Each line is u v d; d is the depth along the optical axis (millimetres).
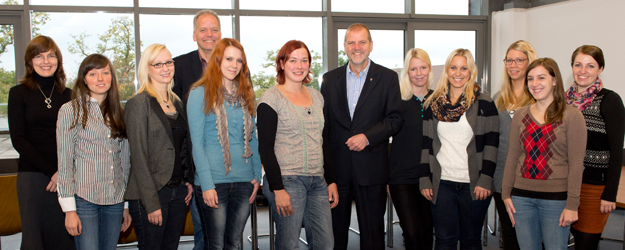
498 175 2414
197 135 2020
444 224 2424
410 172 2533
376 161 2441
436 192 2416
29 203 2279
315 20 5453
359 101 2449
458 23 5805
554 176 2035
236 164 2109
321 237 2230
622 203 2266
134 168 1999
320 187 2240
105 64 2053
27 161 2229
